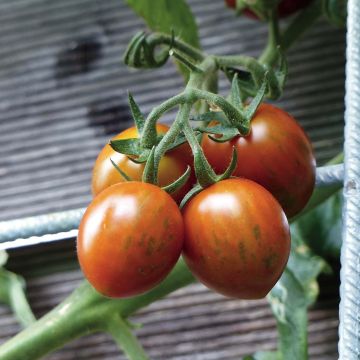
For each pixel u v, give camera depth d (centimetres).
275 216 24
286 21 53
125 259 23
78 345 48
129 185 24
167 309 48
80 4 54
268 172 27
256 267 24
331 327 47
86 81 53
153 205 24
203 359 47
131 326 39
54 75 53
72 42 54
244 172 27
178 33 42
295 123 28
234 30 53
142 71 53
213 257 24
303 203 28
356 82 29
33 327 38
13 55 54
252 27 53
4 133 52
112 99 52
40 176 51
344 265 27
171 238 24
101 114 52
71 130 52
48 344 38
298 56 52
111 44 54
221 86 51
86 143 52
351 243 27
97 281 24
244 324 47
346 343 26
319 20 52
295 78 52
